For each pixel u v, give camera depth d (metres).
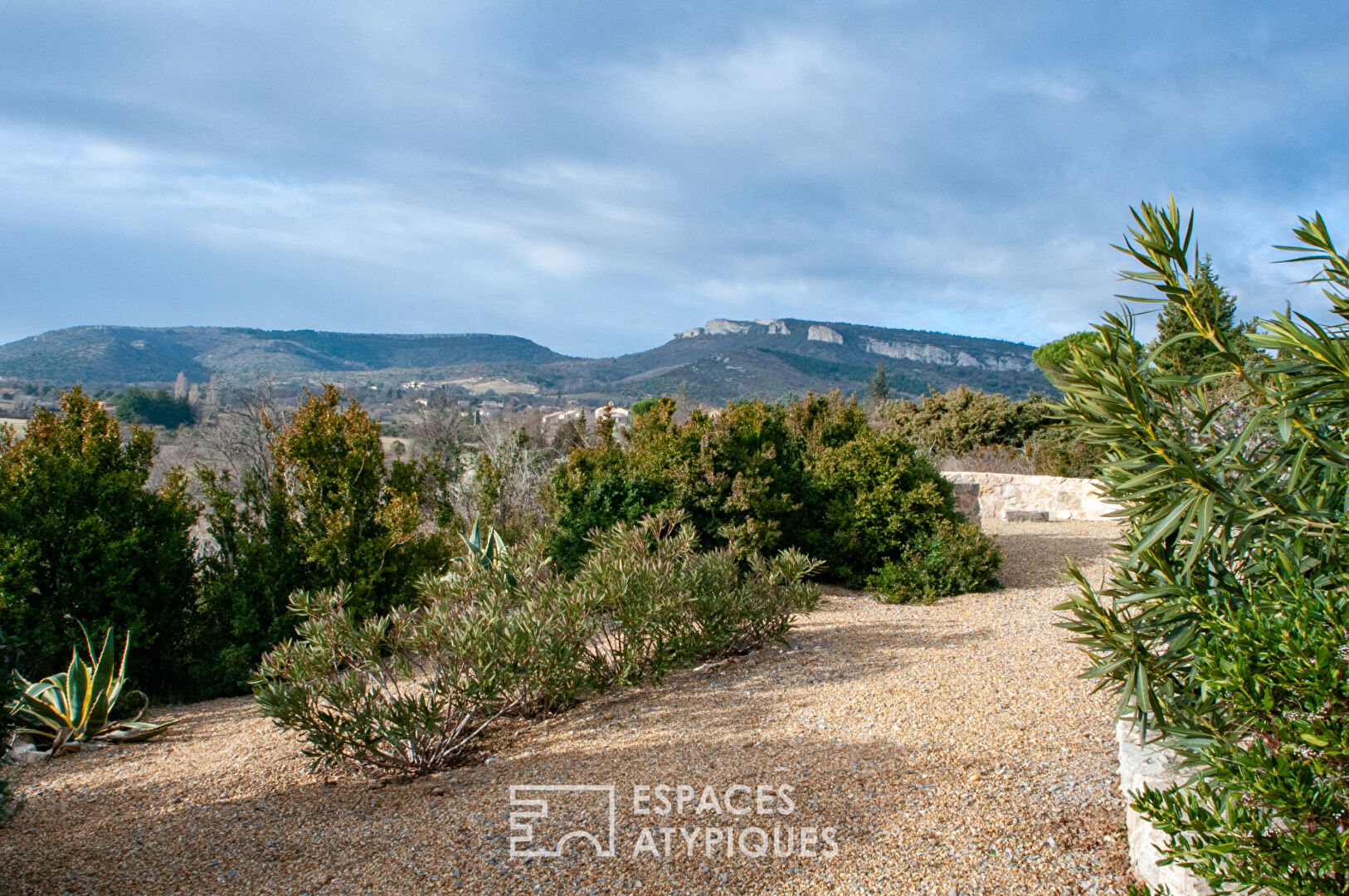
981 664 5.71
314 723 4.39
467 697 4.81
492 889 3.21
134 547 7.01
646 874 3.22
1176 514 2.51
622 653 5.72
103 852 3.94
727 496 9.16
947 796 3.66
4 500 6.62
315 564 7.84
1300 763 1.81
